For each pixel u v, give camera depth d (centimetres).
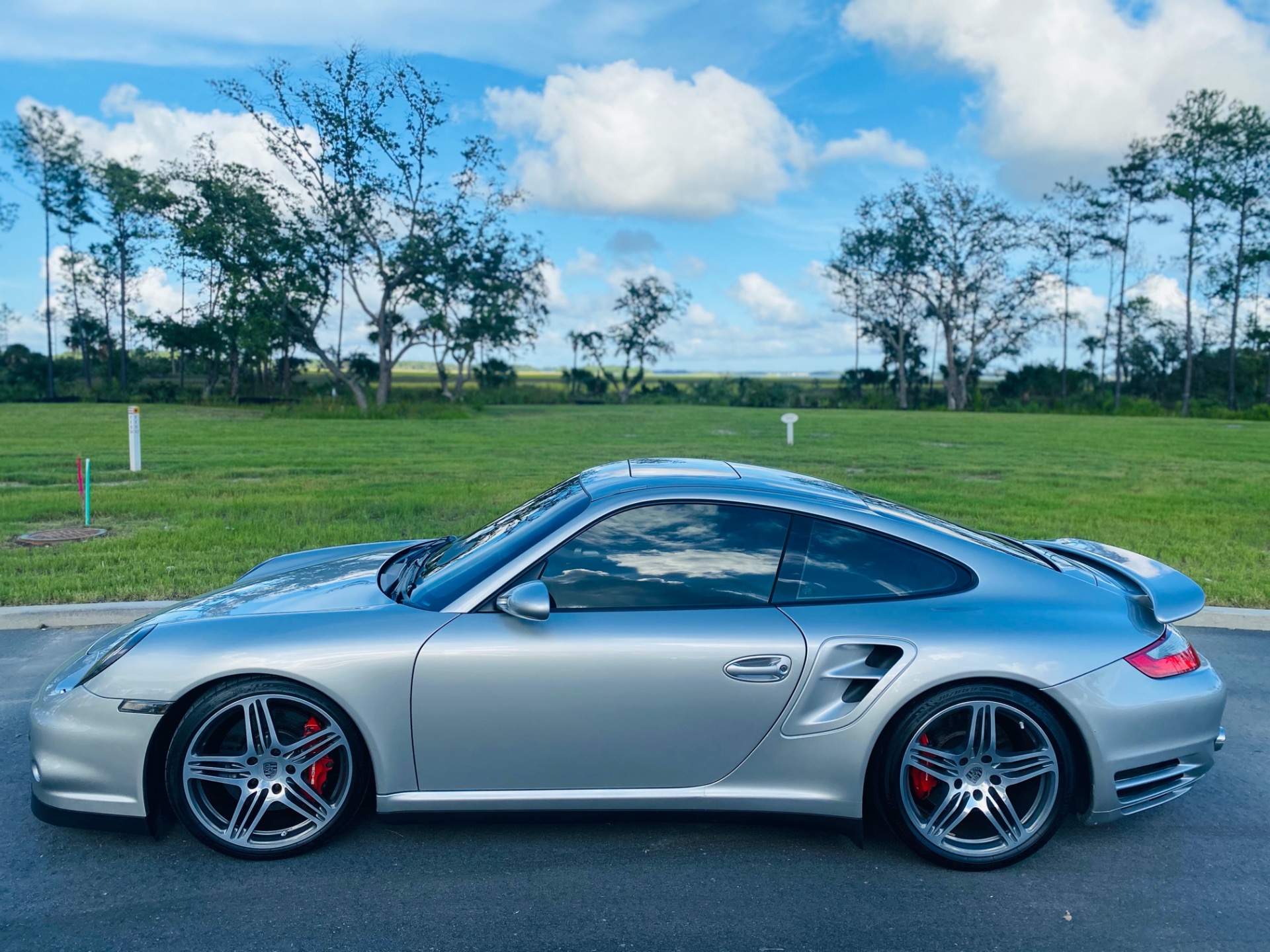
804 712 316
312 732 321
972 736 317
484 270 4734
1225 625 647
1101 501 1222
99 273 6225
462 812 319
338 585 363
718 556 331
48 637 584
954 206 6556
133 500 1139
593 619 317
